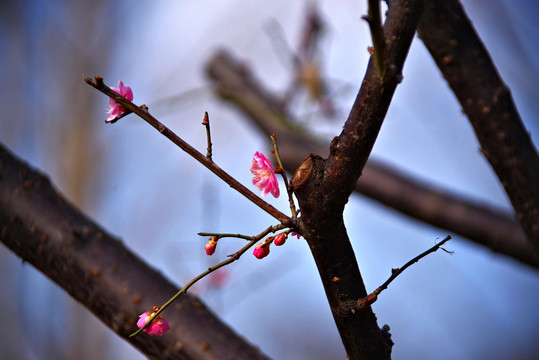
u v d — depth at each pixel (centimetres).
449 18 112
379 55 98
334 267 102
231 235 103
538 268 130
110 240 113
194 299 113
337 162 100
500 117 112
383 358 103
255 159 104
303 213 101
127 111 103
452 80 113
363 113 100
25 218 112
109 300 111
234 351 111
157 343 111
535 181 112
